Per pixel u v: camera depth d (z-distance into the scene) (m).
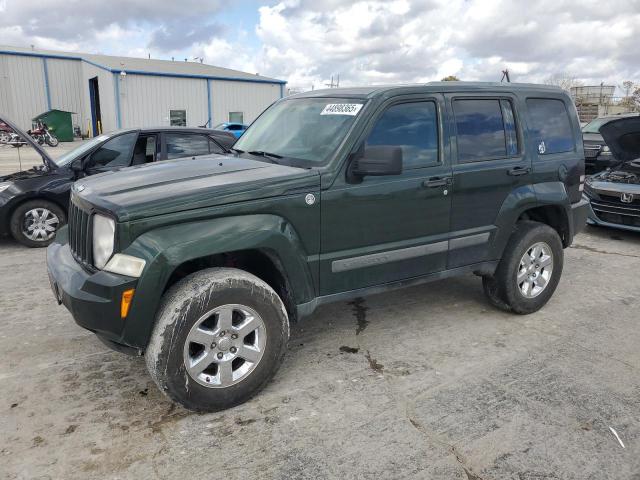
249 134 4.67
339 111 3.90
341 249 3.64
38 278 5.75
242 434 3.00
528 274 4.71
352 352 4.05
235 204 3.17
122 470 2.69
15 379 3.58
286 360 3.92
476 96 4.30
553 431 3.03
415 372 3.74
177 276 3.38
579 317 4.80
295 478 2.64
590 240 7.87
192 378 3.06
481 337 4.34
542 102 4.81
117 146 7.39
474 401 3.35
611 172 8.22
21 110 36.81
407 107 3.93
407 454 2.82
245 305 3.16
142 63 35.94
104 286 2.89
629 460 2.79
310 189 3.42
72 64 38.00
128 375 3.65
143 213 2.93
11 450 2.83
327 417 3.17
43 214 7.07
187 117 33.00
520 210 4.52
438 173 4.00
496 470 2.71
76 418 3.13
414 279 4.07
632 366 3.85
